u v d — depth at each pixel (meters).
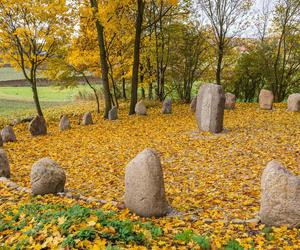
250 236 5.82
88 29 23.36
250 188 8.41
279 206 6.07
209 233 5.96
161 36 27.72
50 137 17.48
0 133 16.41
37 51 21.28
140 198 6.93
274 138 13.30
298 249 5.21
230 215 6.85
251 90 31.42
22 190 8.75
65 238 4.85
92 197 8.28
